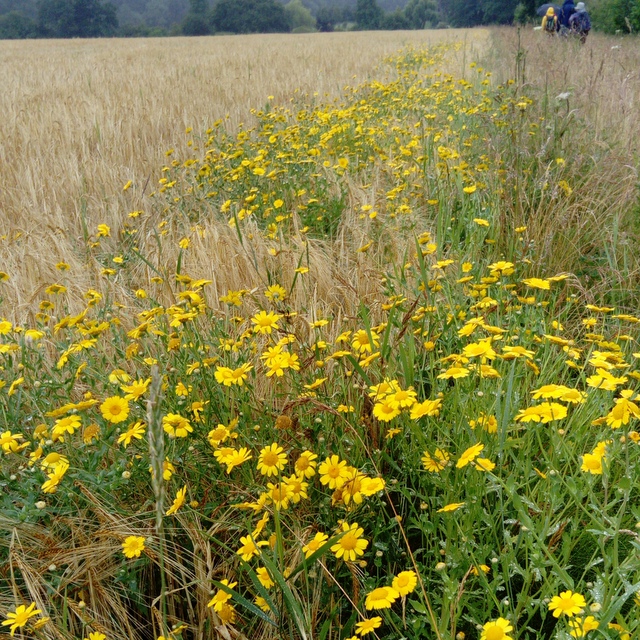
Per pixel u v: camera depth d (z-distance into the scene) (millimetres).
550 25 13781
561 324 3199
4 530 2166
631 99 5594
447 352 2740
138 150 7852
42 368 3133
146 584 2217
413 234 3945
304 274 3854
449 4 68062
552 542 1772
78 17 107312
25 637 1871
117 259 3990
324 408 2172
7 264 4562
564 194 4363
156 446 1353
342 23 129000
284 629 1839
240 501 2209
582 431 2174
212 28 110000
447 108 7609
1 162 7730
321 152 5945
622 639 1383
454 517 1846
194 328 2799
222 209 4543
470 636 1784
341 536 1683
